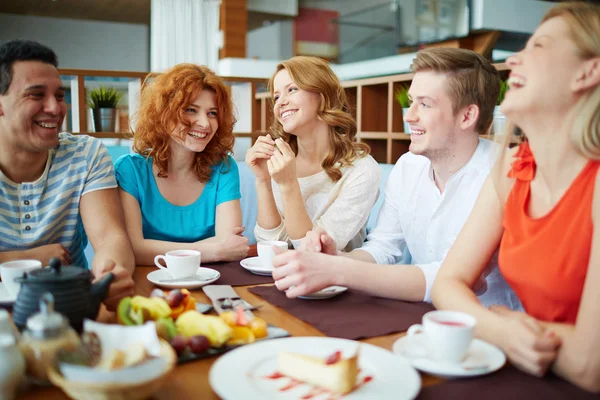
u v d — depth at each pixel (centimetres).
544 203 94
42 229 145
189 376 71
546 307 93
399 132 367
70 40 1062
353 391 65
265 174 177
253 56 1151
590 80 80
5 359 63
